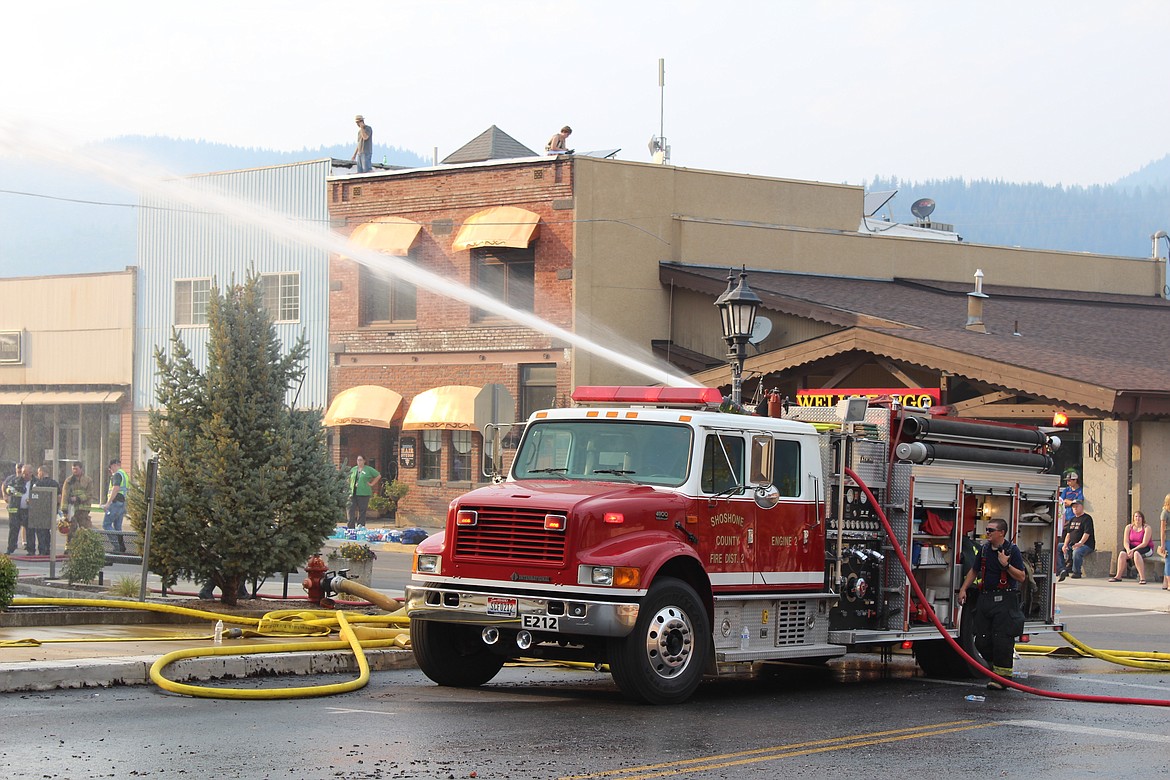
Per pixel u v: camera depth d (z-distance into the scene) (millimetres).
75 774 8477
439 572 12641
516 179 37438
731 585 12984
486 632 12445
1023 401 29641
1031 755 10203
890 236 41406
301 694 12039
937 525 14859
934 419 15000
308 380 41531
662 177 37750
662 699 12219
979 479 15508
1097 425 29078
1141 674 16094
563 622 11945
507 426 13984
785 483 13711
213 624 16656
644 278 37375
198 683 12648
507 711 11641
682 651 12383
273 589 22469
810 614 13836
